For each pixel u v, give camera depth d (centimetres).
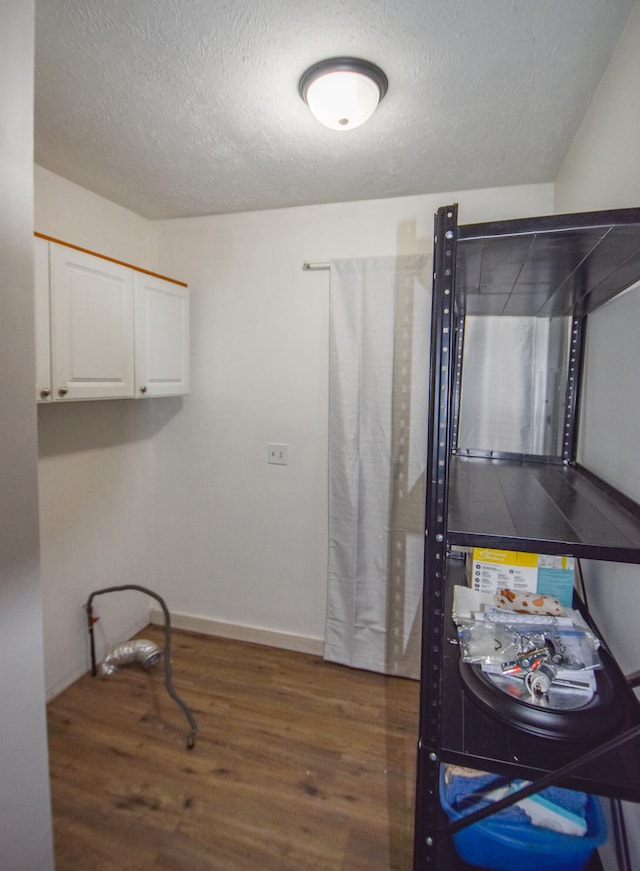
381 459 221
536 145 166
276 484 245
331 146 168
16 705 83
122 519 246
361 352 218
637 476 105
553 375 189
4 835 82
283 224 232
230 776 166
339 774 167
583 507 105
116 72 129
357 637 230
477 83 131
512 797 84
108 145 170
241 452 249
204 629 262
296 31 113
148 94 139
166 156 178
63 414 208
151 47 119
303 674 227
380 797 158
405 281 211
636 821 102
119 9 107
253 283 239
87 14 108
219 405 250
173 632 264
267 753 176
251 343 242
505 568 127
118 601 245
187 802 155
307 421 237
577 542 80
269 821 149
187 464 258
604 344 134
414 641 223
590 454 146
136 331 205
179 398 257
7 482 80
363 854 139
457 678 104
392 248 218
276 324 238
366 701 207
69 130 160
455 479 139
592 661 101
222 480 253
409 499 219
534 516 97
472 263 100
